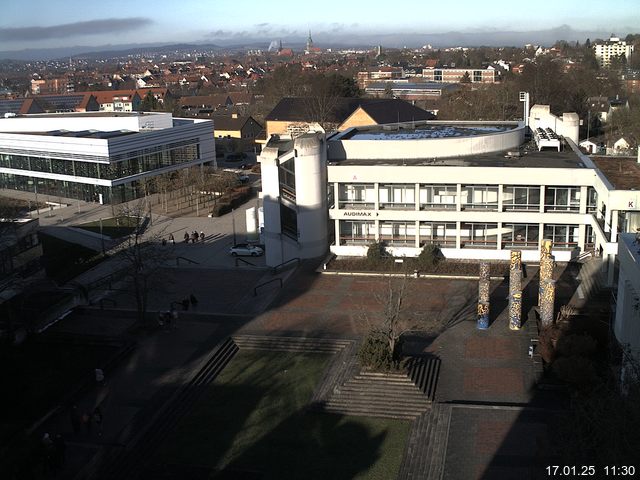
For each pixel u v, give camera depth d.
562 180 64.25
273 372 48.16
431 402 42.41
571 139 81.81
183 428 41.62
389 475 36.28
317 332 53.28
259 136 154.88
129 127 114.69
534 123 93.81
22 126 122.88
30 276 63.00
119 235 87.38
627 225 53.97
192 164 118.25
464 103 149.00
